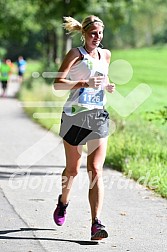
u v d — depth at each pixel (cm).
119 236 1298
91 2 5434
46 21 7106
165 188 1675
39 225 1379
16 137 2873
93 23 1270
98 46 1326
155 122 2891
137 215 1470
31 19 8306
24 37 8638
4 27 8381
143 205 1571
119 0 5516
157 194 1694
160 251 1199
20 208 1533
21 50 14012
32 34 13638
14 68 11744
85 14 5497
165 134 2439
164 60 9444
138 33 13325
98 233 1245
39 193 1711
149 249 1211
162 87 5919
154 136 2388
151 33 13438
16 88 7200
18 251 1194
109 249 1210
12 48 14012
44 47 9444
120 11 5638
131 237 1291
